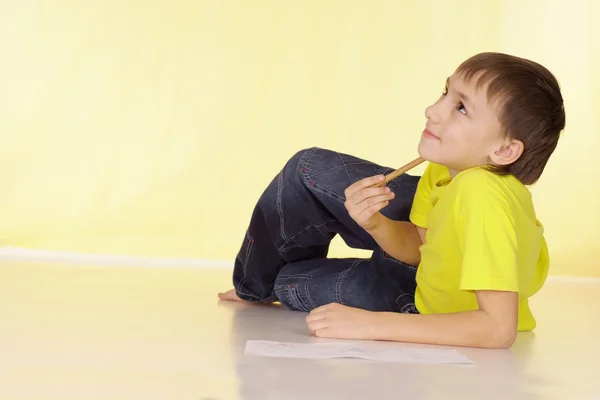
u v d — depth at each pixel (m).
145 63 5.08
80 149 4.96
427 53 5.21
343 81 5.20
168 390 1.28
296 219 2.17
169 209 4.90
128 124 5.02
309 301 2.12
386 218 1.98
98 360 1.46
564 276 3.79
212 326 1.88
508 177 1.74
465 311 1.71
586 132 5.01
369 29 5.21
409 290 2.00
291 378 1.38
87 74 5.02
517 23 5.19
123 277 2.87
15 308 1.98
